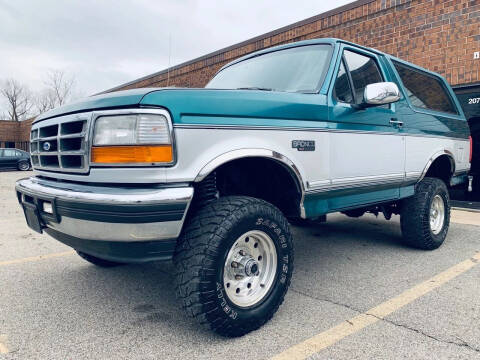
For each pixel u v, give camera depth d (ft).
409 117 12.60
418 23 23.35
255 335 7.61
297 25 30.17
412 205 13.30
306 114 8.88
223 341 7.39
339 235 16.46
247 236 7.63
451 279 10.69
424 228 13.16
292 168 8.45
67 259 13.01
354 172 10.30
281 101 8.41
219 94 7.46
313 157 9.04
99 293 9.89
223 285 7.11
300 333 7.68
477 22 21.03
